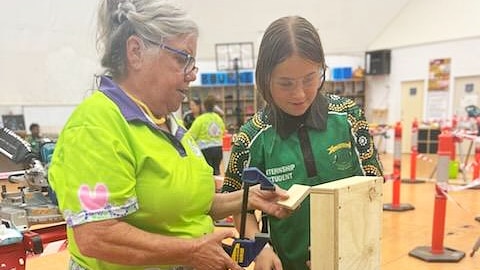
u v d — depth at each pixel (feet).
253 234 3.46
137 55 2.87
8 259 4.24
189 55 2.95
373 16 37.19
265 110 4.02
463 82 31.71
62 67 16.92
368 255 2.99
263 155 3.93
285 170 3.81
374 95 37.78
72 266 3.16
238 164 4.05
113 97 2.84
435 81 33.19
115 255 2.59
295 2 37.55
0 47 15.99
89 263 3.00
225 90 37.93
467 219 13.37
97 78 3.10
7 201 5.00
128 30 2.84
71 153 2.61
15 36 16.21
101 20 3.00
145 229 2.92
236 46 37.73
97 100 2.79
